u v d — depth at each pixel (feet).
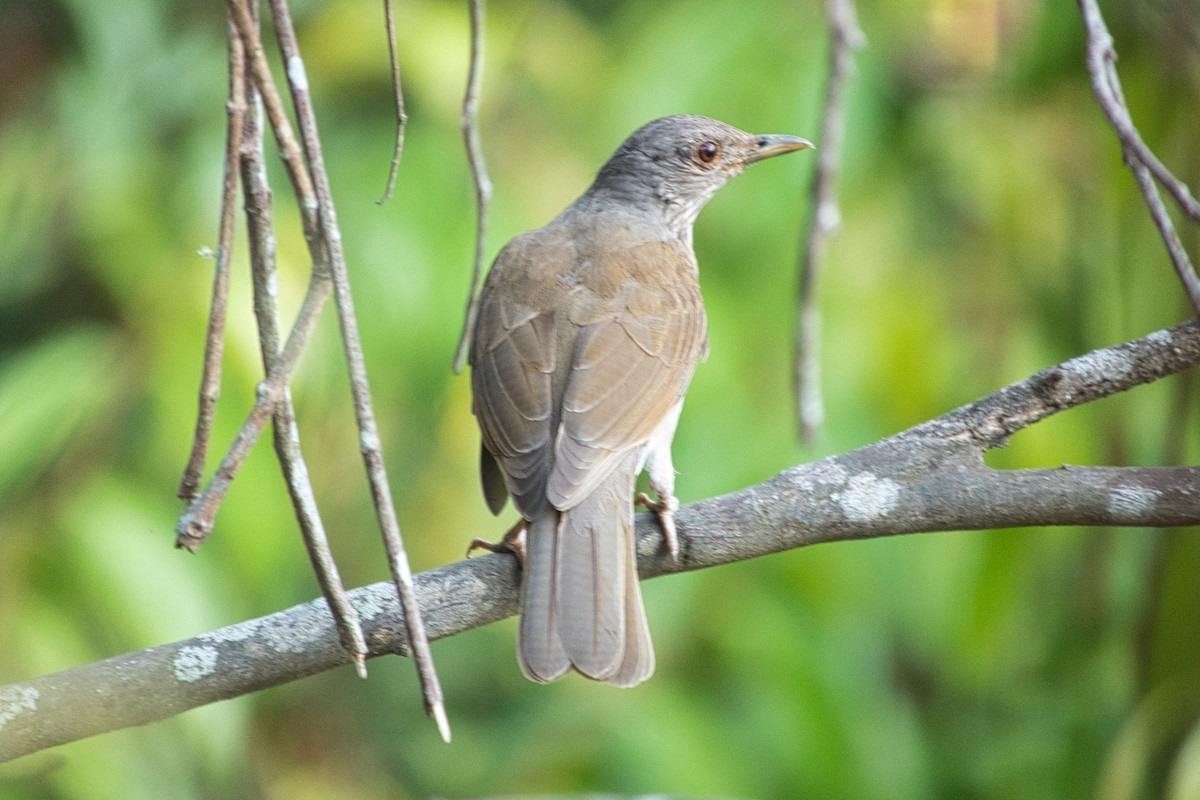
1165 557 32.60
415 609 19.81
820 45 36.24
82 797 33.47
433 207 36.04
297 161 19.79
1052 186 37.68
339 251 19.53
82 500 33.24
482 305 30.60
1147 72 34.37
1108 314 35.86
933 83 39.24
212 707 34.22
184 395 34.04
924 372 36.22
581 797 31.55
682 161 34.91
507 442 27.91
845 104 35.94
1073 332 37.09
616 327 29.66
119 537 32.83
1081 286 37.04
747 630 35.40
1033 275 37.42
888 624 36.81
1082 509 24.44
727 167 35.35
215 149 37.17
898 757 37.14
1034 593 40.14
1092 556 38.14
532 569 25.44
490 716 43.47
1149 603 32.96
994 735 40.60
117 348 35.06
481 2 24.57
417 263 35.19
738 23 36.14
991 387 37.04
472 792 39.75
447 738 19.86
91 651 33.24
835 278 36.55
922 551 36.14
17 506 33.37
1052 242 37.58
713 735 34.88
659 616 34.68
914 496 25.04
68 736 23.68
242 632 24.09
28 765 32.07
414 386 35.68
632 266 31.19
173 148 38.55
